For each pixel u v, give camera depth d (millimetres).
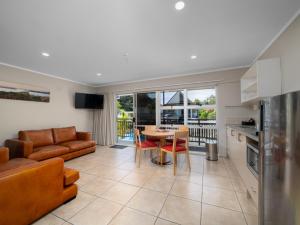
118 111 5652
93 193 2121
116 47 2506
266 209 1139
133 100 5074
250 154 1893
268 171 1112
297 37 1663
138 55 2846
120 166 3182
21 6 1534
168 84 4328
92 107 5152
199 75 3941
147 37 2186
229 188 2248
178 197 2021
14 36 2137
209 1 1480
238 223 1545
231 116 3605
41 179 1576
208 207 1808
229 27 1938
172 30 2006
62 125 4504
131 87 4941
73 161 3500
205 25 1893
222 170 2928
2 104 3219
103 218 1627
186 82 4098
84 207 1812
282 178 976
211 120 4145
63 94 4543
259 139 1212
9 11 1605
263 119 1172
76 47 2496
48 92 4109
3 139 3229
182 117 4410
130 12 1642
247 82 3070
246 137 2021
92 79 4738
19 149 2852
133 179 2561
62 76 4367
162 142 3398
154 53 2752
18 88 3469
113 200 1957
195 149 4367
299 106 837
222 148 3713
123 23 1844
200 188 2254
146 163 3375
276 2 1497
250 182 1831
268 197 1117
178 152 2900
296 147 862
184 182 2445
